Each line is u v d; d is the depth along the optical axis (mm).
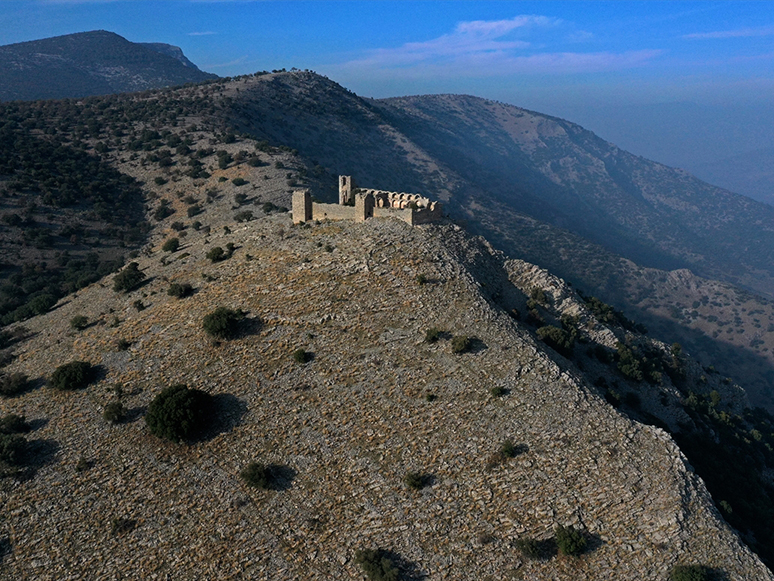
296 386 60000
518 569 44156
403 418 55406
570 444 51500
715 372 102000
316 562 46219
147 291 82062
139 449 56188
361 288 69062
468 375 58281
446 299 66875
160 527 49562
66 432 58781
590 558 44219
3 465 54156
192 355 65625
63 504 51844
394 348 61906
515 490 48781
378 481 50875
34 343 78062
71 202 155750
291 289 71062
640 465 49500
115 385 63188
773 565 50719
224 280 76875
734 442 78000
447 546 46031
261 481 51062
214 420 57844
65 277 121500
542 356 60000
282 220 93000
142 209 166375
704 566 42562
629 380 73812
